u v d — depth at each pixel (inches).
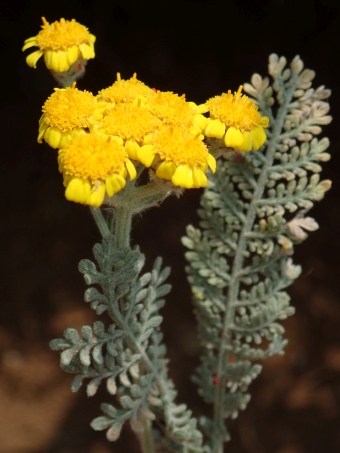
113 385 4.3
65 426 8.2
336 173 9.9
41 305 9.2
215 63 10.8
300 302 8.9
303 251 9.3
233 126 4.0
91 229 10.0
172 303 9.2
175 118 3.8
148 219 10.0
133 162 3.8
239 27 10.8
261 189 4.9
